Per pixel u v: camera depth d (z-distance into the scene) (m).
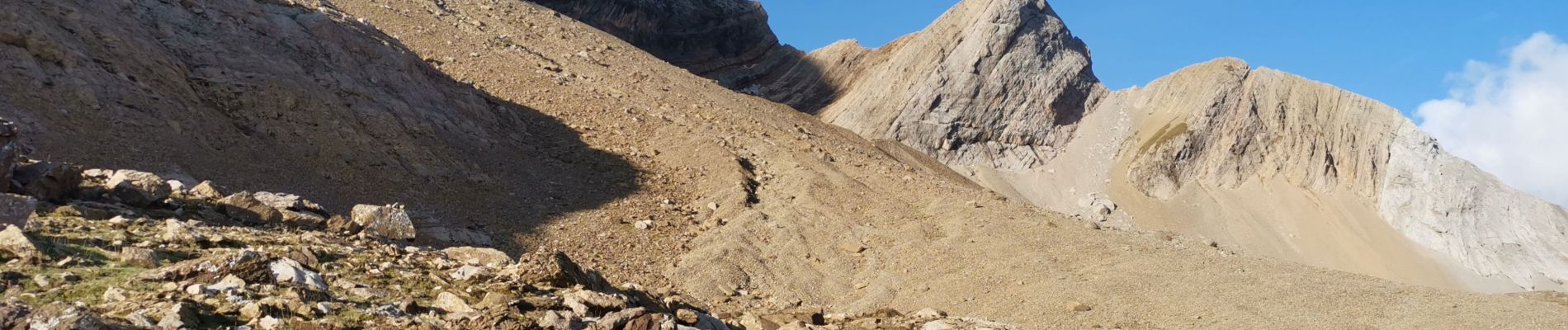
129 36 34.62
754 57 142.88
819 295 30.73
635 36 129.38
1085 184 120.25
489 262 14.73
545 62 57.81
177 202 16.55
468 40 57.88
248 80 36.50
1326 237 112.44
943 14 137.38
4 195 12.06
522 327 10.95
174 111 31.86
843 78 137.88
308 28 43.06
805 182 40.84
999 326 19.02
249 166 31.14
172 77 34.03
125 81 31.73
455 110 43.66
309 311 10.41
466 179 36.47
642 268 30.58
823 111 131.88
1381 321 26.45
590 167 41.94
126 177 17.00
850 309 29.39
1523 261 112.50
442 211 32.59
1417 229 114.31
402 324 10.69
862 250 34.31
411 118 39.56
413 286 12.58
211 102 34.44
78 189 15.64
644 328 11.46
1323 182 118.75
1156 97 132.50
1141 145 124.75
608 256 31.12
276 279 11.34
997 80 127.69
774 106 69.50
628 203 37.50
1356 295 28.66
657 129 48.88
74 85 29.52
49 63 29.89
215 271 11.02
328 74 39.75
